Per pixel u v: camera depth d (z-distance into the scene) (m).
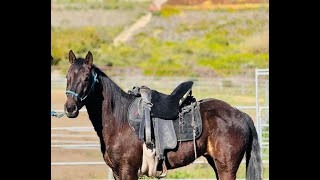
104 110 10.80
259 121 14.73
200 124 10.82
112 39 56.19
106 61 52.19
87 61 10.48
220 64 49.34
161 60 51.78
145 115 10.69
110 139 10.79
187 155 10.82
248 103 29.22
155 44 54.97
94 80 10.62
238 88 33.50
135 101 10.91
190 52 52.62
